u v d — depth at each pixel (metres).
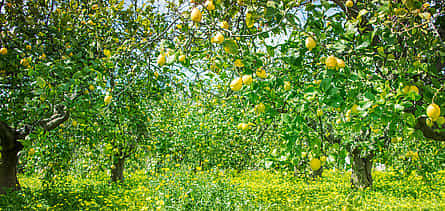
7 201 4.42
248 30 2.35
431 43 2.39
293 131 1.80
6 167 5.01
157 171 5.85
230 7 2.03
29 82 4.46
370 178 7.21
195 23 1.71
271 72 2.21
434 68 2.12
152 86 4.71
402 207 5.11
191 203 4.67
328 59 1.66
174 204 4.59
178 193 4.88
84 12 4.60
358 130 2.11
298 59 1.94
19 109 4.25
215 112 7.75
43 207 4.29
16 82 4.46
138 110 5.39
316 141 1.87
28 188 5.41
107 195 5.70
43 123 4.16
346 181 9.02
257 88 1.74
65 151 5.60
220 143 7.52
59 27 3.96
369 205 5.04
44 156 5.23
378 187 7.31
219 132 7.39
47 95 2.97
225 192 5.19
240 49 1.81
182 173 5.64
